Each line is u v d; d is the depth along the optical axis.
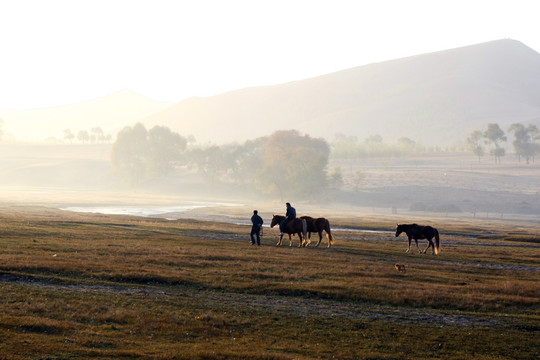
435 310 22.48
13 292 20.08
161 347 15.54
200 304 20.75
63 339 15.48
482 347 17.50
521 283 29.03
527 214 172.25
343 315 20.53
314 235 60.25
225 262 30.55
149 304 20.16
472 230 83.31
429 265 35.28
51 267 24.69
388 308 22.47
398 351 16.72
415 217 130.00
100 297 20.56
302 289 24.23
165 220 71.56
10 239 34.22
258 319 19.22
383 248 47.06
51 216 64.94
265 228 66.62
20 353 13.95
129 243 37.56
